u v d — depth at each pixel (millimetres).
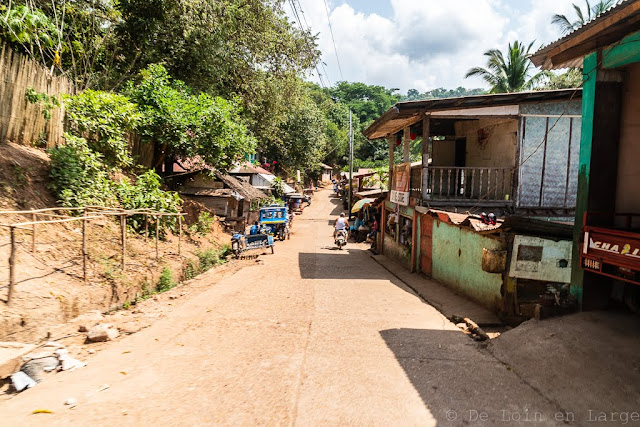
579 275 5184
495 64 27531
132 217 9781
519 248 6309
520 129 10352
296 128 42906
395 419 3207
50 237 6871
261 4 18719
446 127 14328
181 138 12664
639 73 4953
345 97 86062
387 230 15992
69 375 3959
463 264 8258
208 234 14617
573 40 5016
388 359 4562
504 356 4609
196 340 5117
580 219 5230
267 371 4156
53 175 8211
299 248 18188
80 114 9781
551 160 10414
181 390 3672
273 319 6215
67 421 3076
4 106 7910
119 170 11141
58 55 9883
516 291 6398
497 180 10539
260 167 36094
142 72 14578
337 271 11805
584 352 4090
